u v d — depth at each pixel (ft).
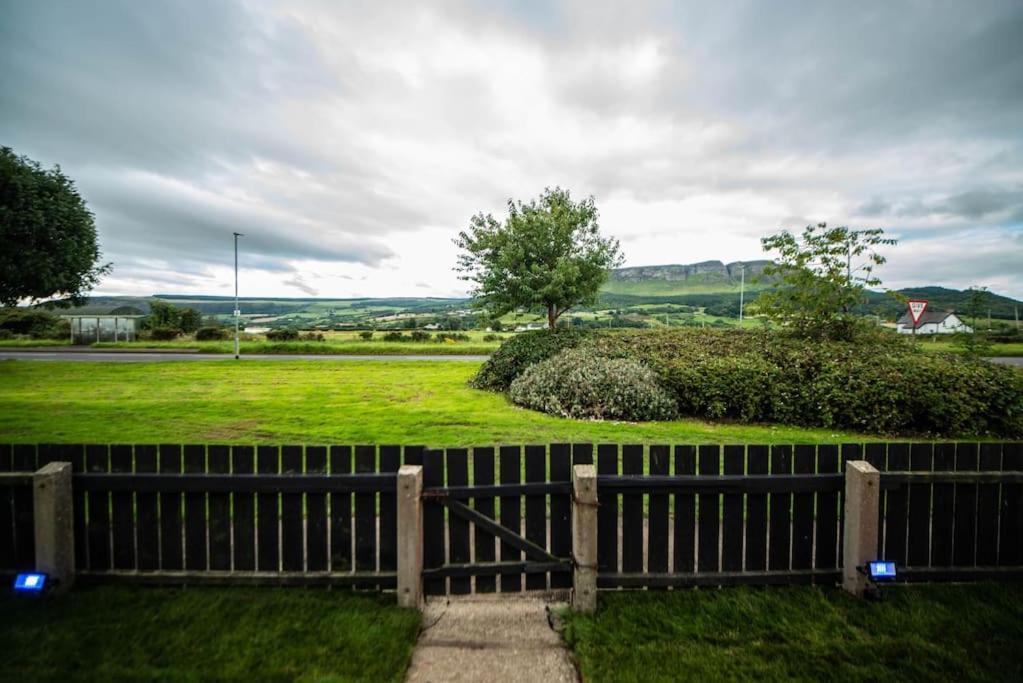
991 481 10.91
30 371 57.16
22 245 70.95
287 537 10.74
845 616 9.64
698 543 10.93
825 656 8.45
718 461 10.77
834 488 10.81
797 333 39.99
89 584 10.54
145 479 10.52
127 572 10.59
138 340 118.93
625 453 10.68
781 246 40.73
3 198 70.44
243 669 7.97
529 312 50.11
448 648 8.86
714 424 28.84
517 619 9.77
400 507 9.85
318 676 7.84
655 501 10.86
